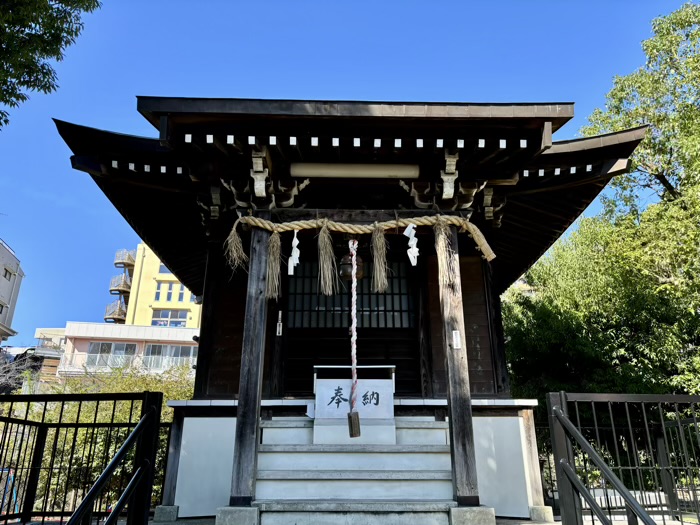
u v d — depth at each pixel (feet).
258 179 14.80
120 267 139.85
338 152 15.03
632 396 13.39
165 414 39.83
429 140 14.58
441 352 18.84
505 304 46.65
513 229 22.13
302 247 20.35
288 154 15.20
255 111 13.60
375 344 19.54
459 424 13.29
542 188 17.31
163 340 103.19
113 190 18.22
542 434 33.73
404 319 19.85
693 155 30.50
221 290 19.29
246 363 13.80
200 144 14.44
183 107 13.55
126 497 10.59
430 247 20.25
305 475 13.24
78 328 101.91
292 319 19.76
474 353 19.34
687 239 29.14
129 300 131.23
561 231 21.53
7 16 18.61
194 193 17.76
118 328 102.68
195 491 16.30
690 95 35.58
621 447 34.94
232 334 18.83
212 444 16.84
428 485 13.26
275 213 15.74
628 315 38.78
